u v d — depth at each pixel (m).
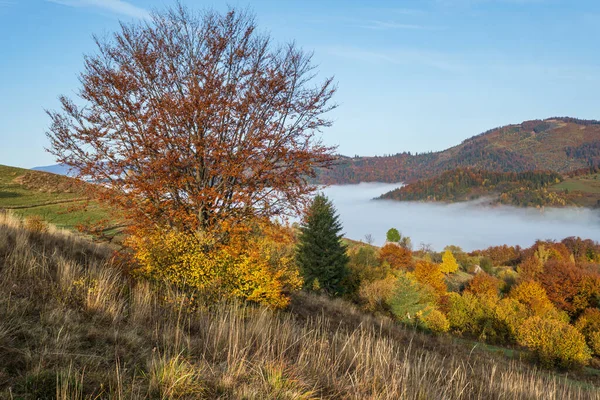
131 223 10.20
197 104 9.27
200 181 10.16
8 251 6.95
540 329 29.17
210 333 5.58
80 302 5.57
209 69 9.96
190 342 5.08
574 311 67.06
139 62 10.05
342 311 15.67
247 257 9.71
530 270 81.75
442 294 56.53
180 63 10.58
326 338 7.00
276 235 10.48
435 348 14.58
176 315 6.39
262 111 10.62
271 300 9.82
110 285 6.63
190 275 8.34
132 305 6.16
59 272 6.42
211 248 9.59
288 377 4.42
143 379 3.82
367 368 5.28
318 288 34.66
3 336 3.87
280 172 10.05
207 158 9.78
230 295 8.69
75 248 9.42
